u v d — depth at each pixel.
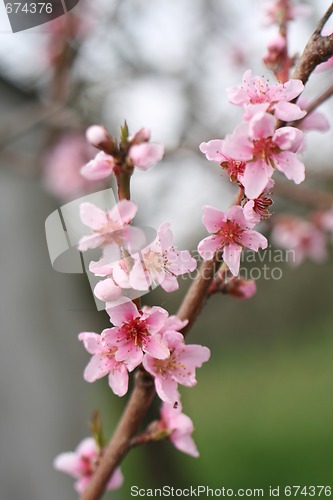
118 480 1.76
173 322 1.16
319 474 5.66
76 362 3.49
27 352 3.35
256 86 1.14
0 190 3.75
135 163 1.09
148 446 4.36
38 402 3.31
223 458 6.29
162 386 1.11
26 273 3.51
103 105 4.11
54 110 3.65
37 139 4.45
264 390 8.79
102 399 3.87
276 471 5.83
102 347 1.11
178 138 3.99
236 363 10.89
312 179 3.59
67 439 3.33
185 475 4.61
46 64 3.69
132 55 4.20
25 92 4.36
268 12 1.91
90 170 1.12
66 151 4.03
